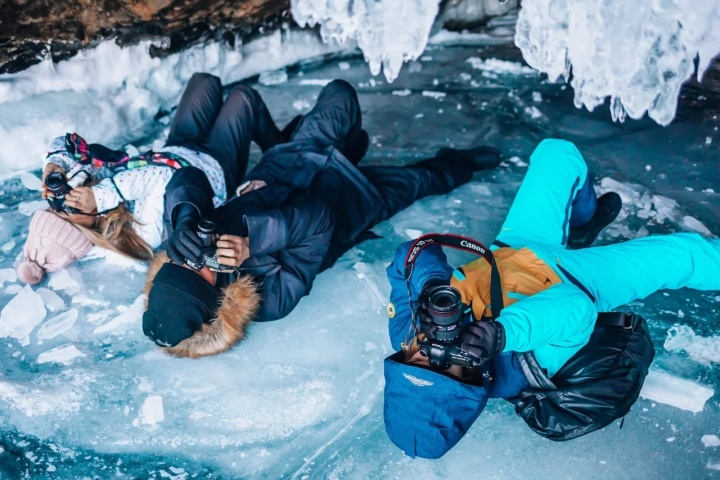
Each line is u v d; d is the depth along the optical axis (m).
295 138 3.64
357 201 3.51
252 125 3.80
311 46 5.43
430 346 2.29
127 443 2.84
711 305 3.28
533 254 2.74
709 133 4.43
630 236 3.67
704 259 2.97
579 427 2.53
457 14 5.71
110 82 4.54
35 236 3.33
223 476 2.73
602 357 2.62
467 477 2.67
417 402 2.40
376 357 3.11
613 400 2.54
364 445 2.79
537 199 3.06
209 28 4.85
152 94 4.68
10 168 4.17
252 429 2.87
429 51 5.61
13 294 3.45
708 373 2.98
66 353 3.16
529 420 2.64
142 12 4.38
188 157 3.47
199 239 2.73
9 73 4.29
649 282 2.89
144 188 3.33
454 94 5.00
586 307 2.54
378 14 3.31
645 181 4.07
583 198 3.28
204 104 3.79
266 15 5.09
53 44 4.35
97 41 4.46
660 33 3.01
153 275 2.92
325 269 3.44
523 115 4.72
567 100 4.86
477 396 2.40
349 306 3.36
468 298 2.63
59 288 3.46
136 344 3.23
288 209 3.06
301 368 3.08
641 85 3.15
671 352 3.08
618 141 4.41
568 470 2.66
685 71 3.08
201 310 2.76
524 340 2.37
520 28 3.33
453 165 3.99
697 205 3.87
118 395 3.00
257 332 3.25
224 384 3.03
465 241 2.59
